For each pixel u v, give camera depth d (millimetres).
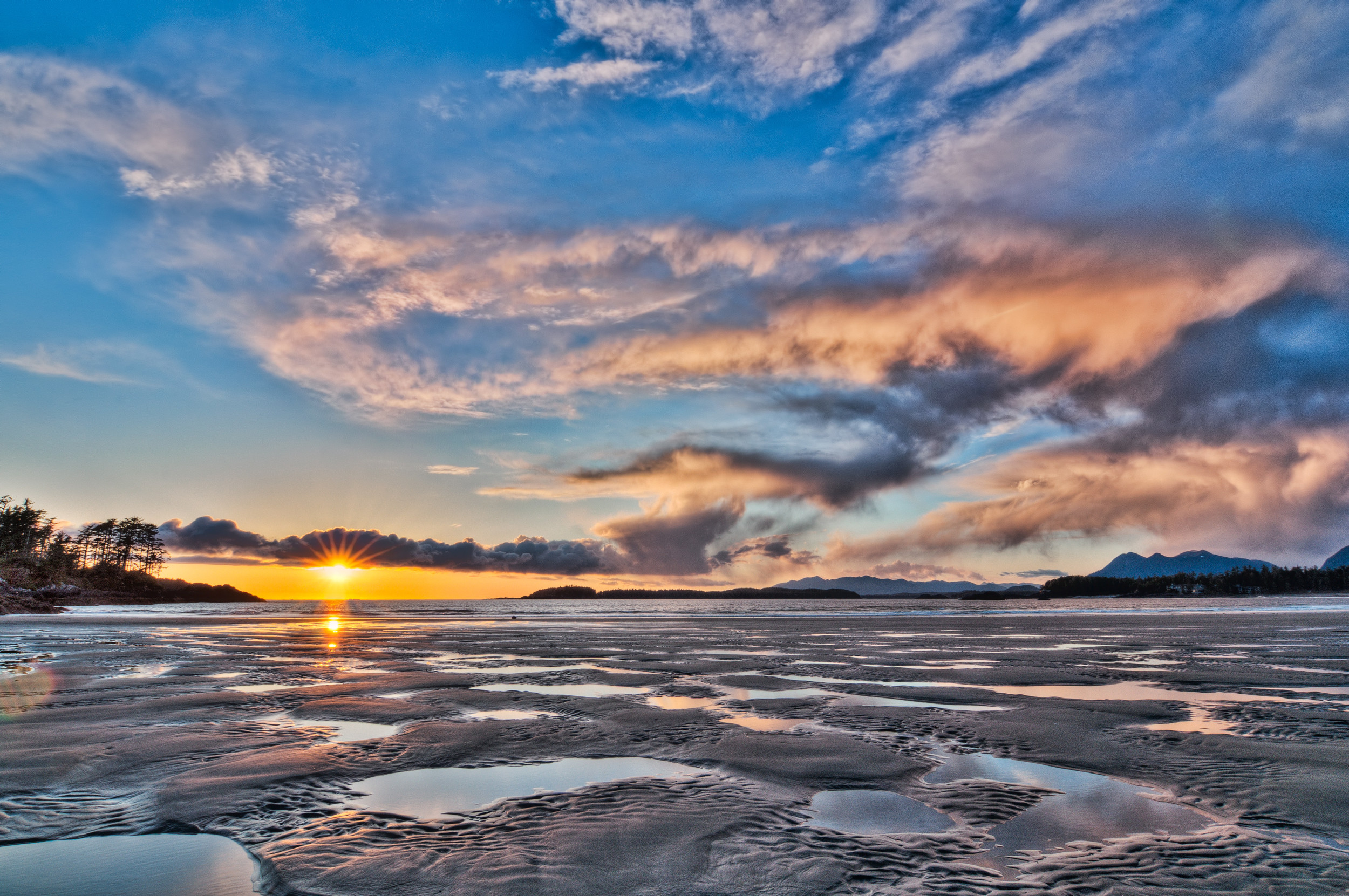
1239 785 8305
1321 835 6633
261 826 6957
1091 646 30125
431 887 5449
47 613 83312
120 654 27094
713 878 5648
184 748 10172
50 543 146125
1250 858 6062
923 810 7516
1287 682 17766
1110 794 8086
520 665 23234
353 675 20047
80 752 9867
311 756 9727
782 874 5719
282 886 5488
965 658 25156
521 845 6371
